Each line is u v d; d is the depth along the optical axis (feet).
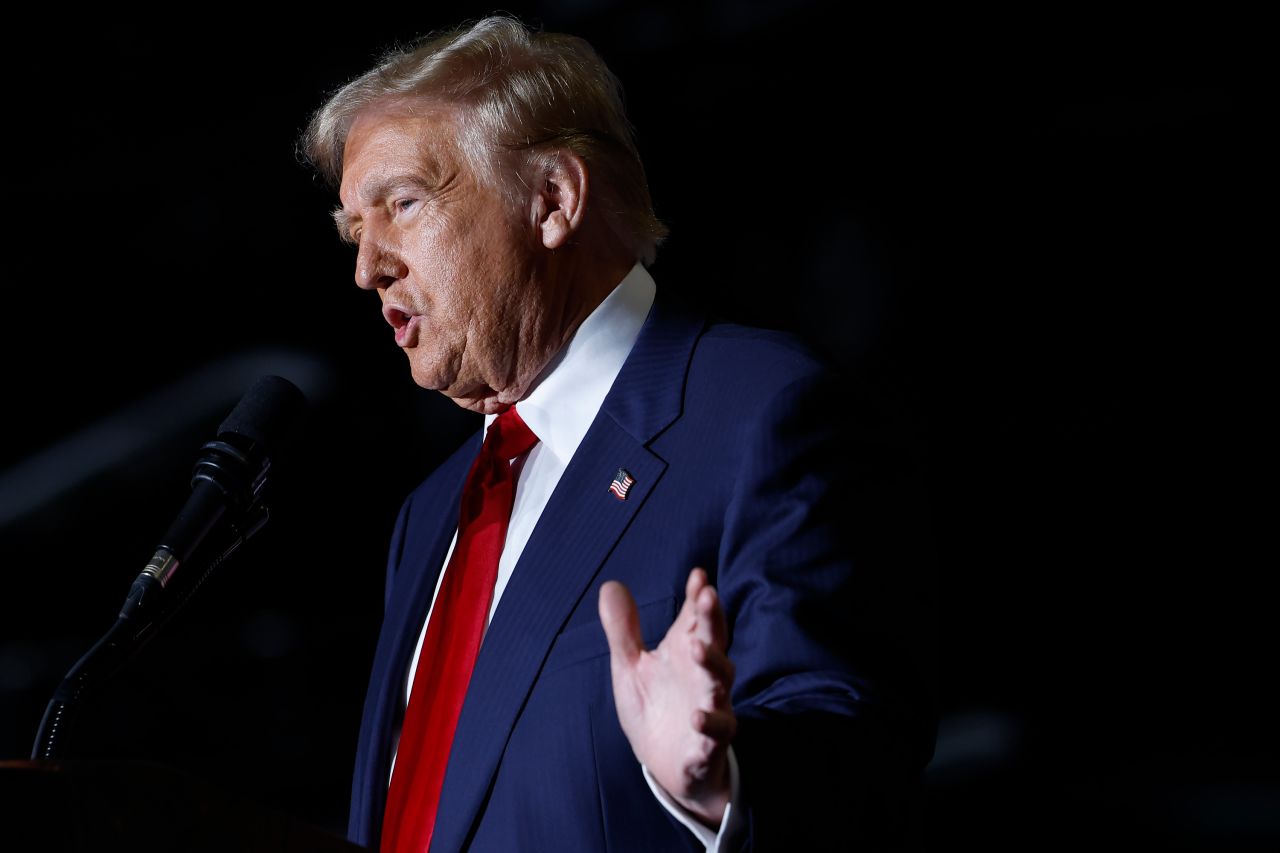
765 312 61.16
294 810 53.72
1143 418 60.64
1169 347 60.23
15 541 62.18
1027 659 61.05
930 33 56.75
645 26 57.82
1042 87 57.77
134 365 66.28
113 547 62.95
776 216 61.16
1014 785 53.98
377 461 64.18
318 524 63.05
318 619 61.57
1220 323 59.98
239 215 64.28
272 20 60.13
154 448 63.77
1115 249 60.13
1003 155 59.47
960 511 61.41
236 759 54.85
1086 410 60.80
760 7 56.95
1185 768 56.65
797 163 60.23
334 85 61.72
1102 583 60.90
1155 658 60.44
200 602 60.08
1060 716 60.08
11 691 56.39
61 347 65.92
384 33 60.75
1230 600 60.23
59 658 58.03
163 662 55.98
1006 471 61.21
